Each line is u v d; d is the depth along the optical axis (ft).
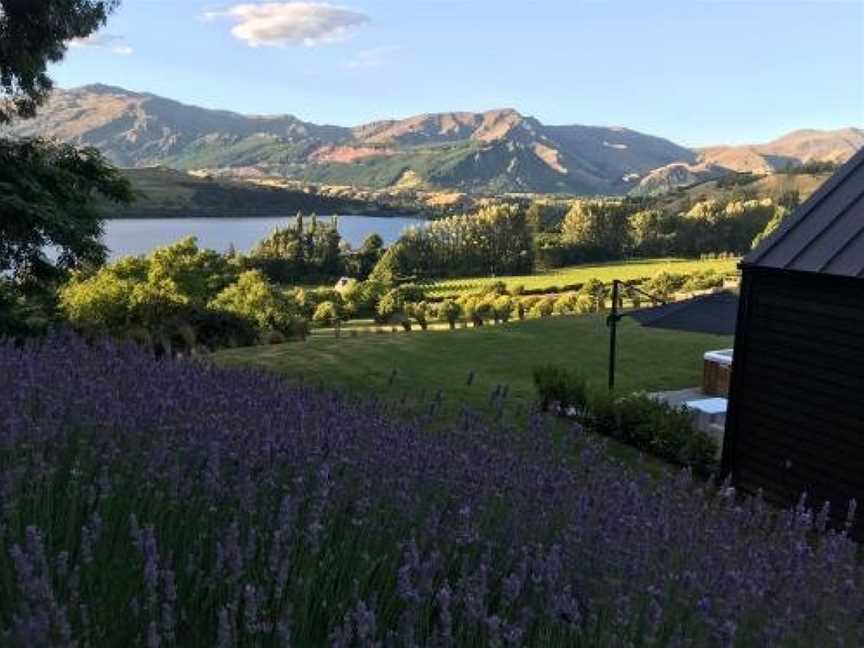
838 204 37.11
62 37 64.23
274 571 10.14
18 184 61.41
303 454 14.42
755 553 15.62
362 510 12.84
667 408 45.37
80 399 15.38
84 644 8.46
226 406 17.63
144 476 12.41
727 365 62.08
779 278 36.06
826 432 34.12
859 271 32.17
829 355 33.94
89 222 66.64
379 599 11.10
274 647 9.49
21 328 58.34
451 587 11.88
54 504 11.93
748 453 37.91
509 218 441.27
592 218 468.34
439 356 81.35
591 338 95.50
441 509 14.08
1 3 61.26
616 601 11.00
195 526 11.78
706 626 11.49
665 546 14.33
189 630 9.64
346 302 271.49
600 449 24.94
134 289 139.44
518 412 28.14
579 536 13.26
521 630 9.50
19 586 8.02
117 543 11.02
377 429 18.34
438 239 434.71
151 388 17.79
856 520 32.68
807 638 12.75
